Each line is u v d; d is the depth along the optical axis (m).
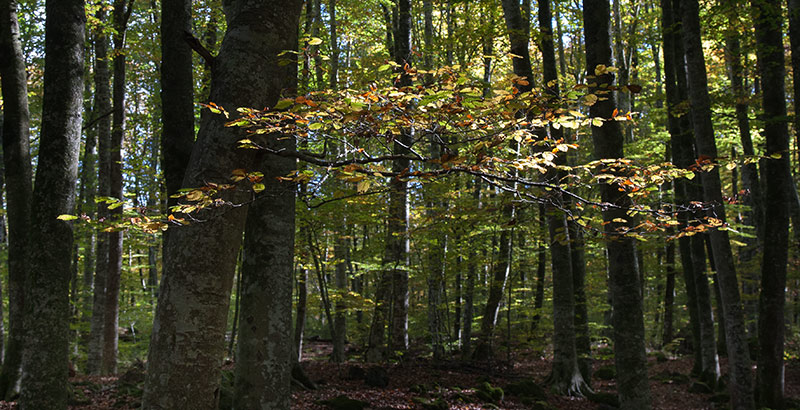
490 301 14.41
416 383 10.57
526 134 3.65
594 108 6.76
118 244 12.48
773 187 9.84
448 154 3.31
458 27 13.28
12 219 6.98
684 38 10.19
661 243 15.64
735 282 9.59
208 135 3.45
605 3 6.94
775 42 9.83
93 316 12.74
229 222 3.37
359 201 9.95
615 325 6.81
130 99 19.36
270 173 5.11
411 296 17.36
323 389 9.62
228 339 18.47
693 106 9.96
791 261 15.42
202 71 12.55
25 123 6.98
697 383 12.76
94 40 13.52
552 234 10.95
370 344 13.38
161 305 3.25
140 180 17.14
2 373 7.15
